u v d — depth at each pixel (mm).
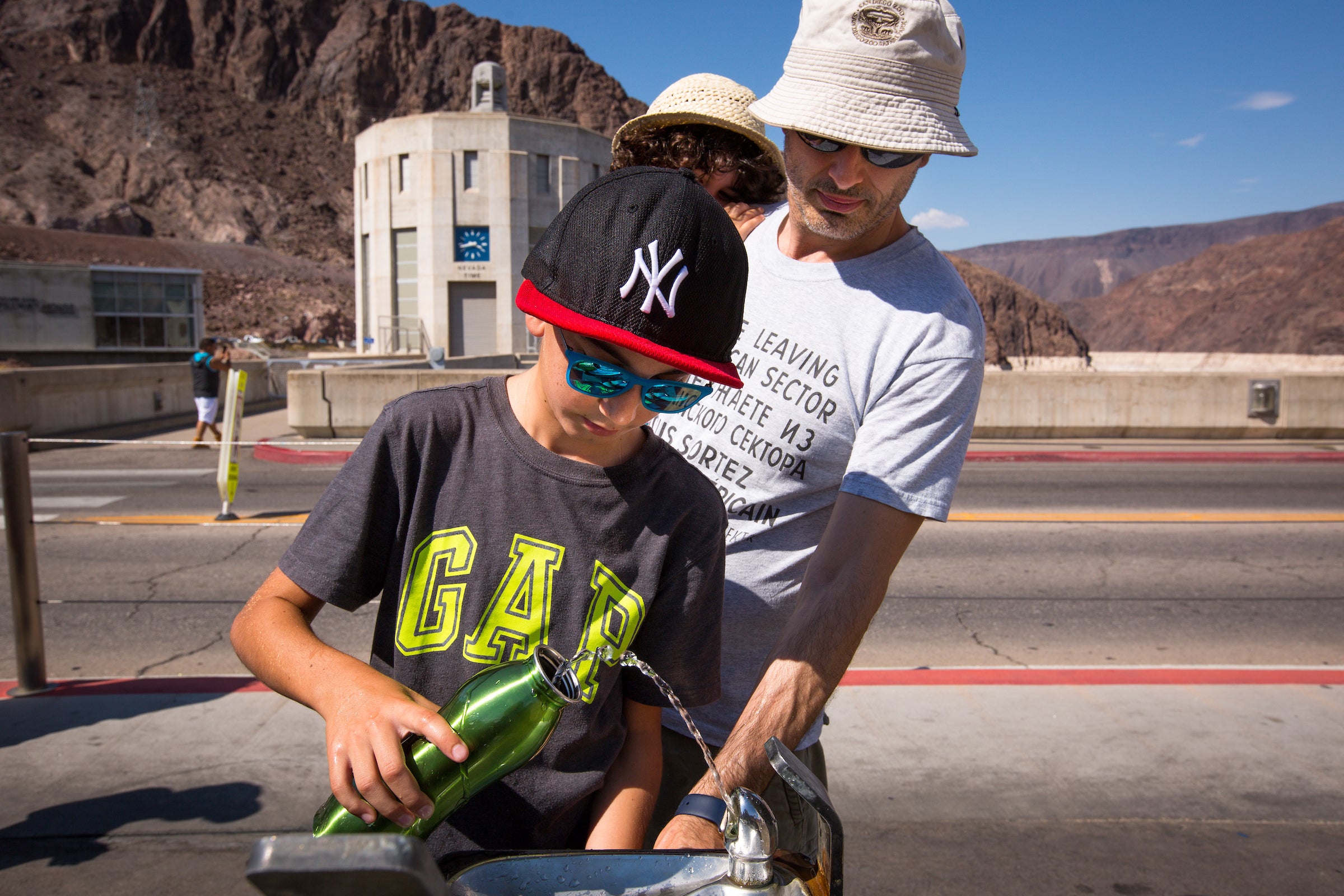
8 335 28359
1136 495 9969
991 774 3402
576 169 34938
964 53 1570
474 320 33812
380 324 34812
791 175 1638
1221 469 11992
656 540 1226
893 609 5723
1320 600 5961
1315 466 12281
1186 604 5867
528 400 1229
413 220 33656
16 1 186625
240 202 160750
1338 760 3516
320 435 14211
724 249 1033
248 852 2854
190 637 4996
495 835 1205
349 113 196375
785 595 1674
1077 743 3654
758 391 1692
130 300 29859
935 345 1571
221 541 7434
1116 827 3041
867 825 3049
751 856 854
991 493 10031
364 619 5383
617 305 998
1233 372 15078
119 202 147125
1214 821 3078
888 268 1679
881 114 1483
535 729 972
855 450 1554
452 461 1217
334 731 951
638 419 1091
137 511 8773
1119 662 4773
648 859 932
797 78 1564
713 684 1330
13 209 136875
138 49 190250
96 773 3340
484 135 33000
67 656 4680
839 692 4188
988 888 2691
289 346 92312
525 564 1191
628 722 1339
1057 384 15055
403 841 549
